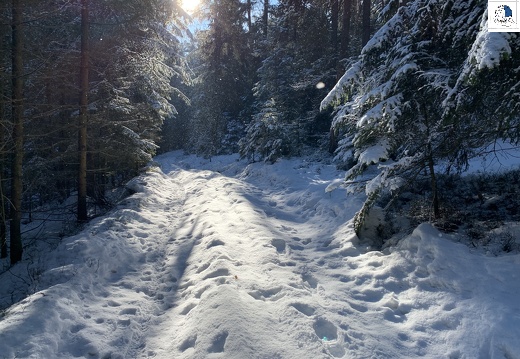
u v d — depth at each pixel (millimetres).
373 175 11344
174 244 8305
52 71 10188
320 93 20609
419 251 5738
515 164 9602
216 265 6055
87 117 11219
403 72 5812
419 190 8852
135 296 5672
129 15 11656
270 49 26094
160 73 16828
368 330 4270
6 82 9305
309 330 4082
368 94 6395
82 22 10508
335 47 19891
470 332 3953
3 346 3801
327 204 9625
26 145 11641
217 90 31312
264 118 18578
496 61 3604
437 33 5895
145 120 17016
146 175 17766
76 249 6973
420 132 6500
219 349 3840
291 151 18531
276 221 9367
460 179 8922
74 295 5234
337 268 6250
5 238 9680
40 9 9484
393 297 4984
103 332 4523
